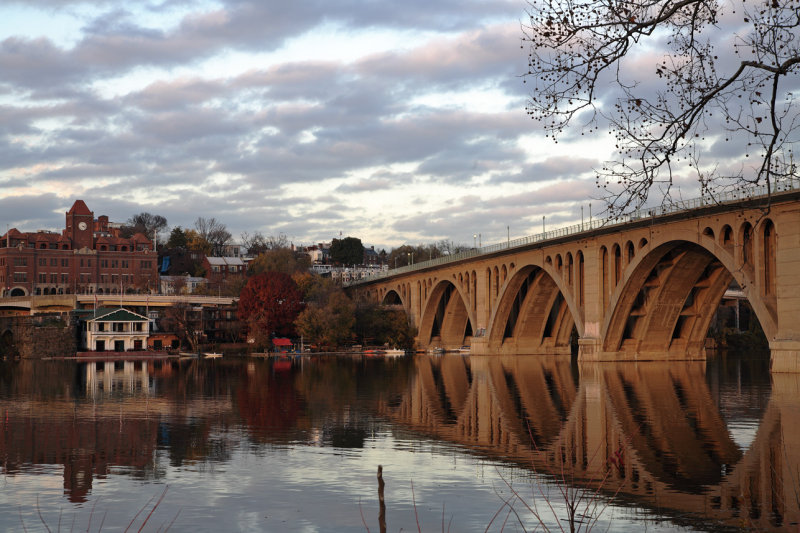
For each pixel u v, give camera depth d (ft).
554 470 107.34
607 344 305.94
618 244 293.23
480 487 98.48
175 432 142.92
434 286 476.54
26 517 88.02
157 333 517.14
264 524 84.48
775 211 210.79
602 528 80.84
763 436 130.82
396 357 446.19
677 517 84.12
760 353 424.46
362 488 98.58
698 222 243.40
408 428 146.82
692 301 309.83
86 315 497.46
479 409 175.83
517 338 407.64
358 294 533.96
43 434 141.18
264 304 502.79
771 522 81.76
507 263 385.09
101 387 243.81
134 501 93.86
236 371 326.85
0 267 622.13
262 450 123.85
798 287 204.64
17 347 469.16
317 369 335.88
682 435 133.80
